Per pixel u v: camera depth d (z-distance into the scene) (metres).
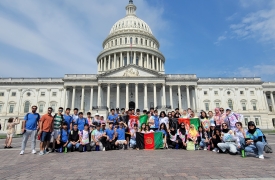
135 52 74.94
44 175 6.77
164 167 7.92
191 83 59.94
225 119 13.45
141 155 11.48
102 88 61.91
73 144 13.69
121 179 6.18
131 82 57.72
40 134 12.38
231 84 63.69
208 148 13.93
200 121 15.60
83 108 61.00
